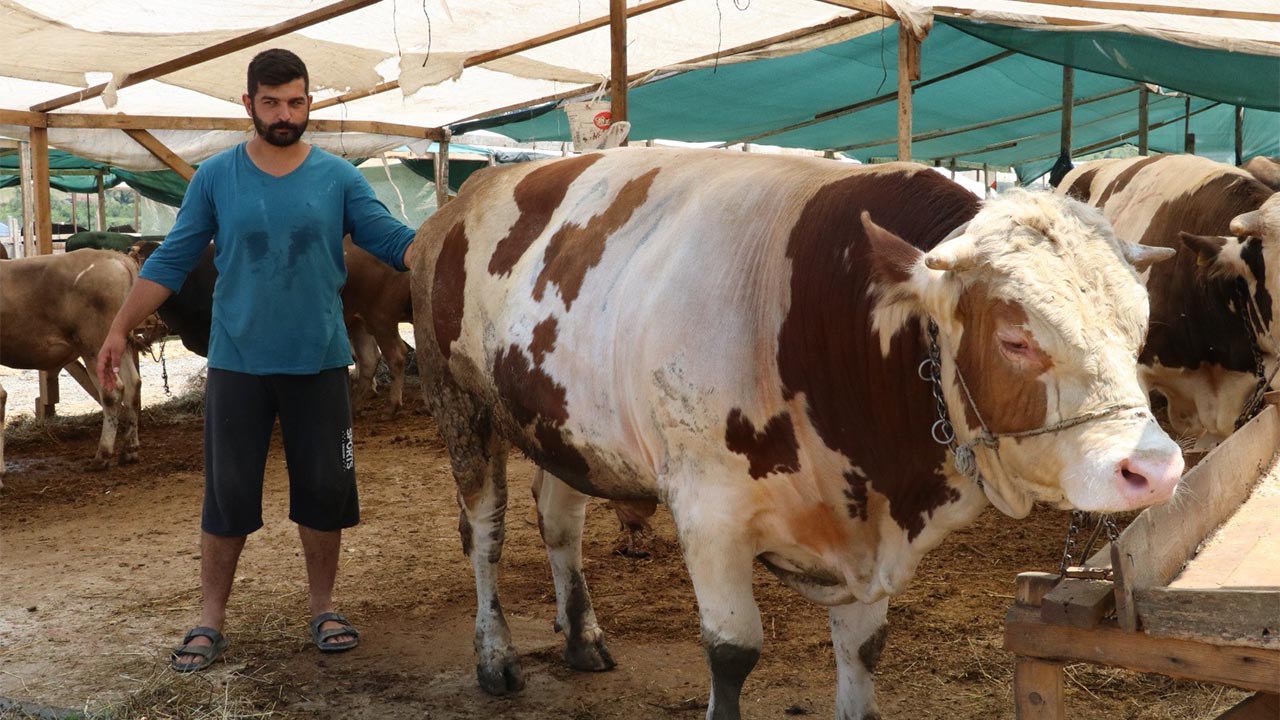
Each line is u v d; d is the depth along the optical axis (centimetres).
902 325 243
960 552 530
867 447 258
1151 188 564
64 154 1881
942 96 1206
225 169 400
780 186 282
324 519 417
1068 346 201
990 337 212
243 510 404
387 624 452
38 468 825
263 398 404
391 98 1027
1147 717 339
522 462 793
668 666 397
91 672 400
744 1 733
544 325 323
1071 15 772
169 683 382
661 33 826
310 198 399
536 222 349
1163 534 217
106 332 816
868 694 303
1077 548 528
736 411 267
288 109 387
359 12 684
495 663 375
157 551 575
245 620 455
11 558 570
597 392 304
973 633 418
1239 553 237
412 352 1295
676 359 275
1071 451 201
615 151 350
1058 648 207
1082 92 1206
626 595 479
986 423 220
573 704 365
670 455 281
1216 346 502
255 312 395
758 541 279
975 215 231
